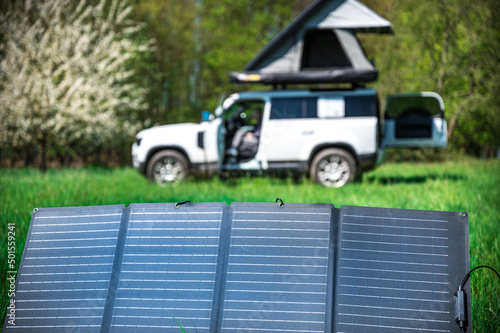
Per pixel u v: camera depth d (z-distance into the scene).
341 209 3.01
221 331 2.84
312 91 10.81
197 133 10.84
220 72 29.55
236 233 3.03
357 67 11.17
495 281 4.05
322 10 11.19
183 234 3.07
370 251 2.91
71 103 16.77
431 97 10.97
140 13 27.30
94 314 2.95
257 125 11.30
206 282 2.95
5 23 16.33
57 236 3.17
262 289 2.90
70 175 12.75
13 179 11.09
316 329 2.80
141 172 11.17
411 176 12.15
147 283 2.98
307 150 10.68
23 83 16.17
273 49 11.33
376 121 10.60
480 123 23.06
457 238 2.92
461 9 21.95
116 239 3.10
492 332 3.29
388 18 23.86
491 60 22.14
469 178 10.90
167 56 29.67
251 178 11.16
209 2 29.84
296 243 2.97
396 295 2.83
